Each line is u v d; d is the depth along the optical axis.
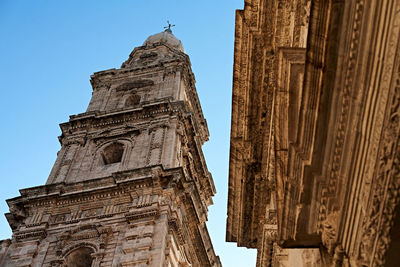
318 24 9.53
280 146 12.05
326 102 9.75
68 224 40.66
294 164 11.02
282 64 11.97
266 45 20.38
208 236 47.50
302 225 11.38
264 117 22.47
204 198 57.69
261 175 23.42
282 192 12.23
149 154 46.75
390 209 8.20
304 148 10.59
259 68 22.11
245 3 21.67
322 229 10.82
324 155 10.12
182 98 60.41
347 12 8.89
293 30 17.91
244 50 22.91
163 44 73.88
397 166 7.91
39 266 37.41
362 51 8.60
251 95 22.78
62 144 53.09
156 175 41.59
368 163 8.76
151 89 59.44
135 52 74.44
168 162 45.22
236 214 27.12
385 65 8.02
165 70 62.97
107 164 49.69
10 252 39.03
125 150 48.94
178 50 73.69
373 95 8.42
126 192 41.94
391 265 8.53
